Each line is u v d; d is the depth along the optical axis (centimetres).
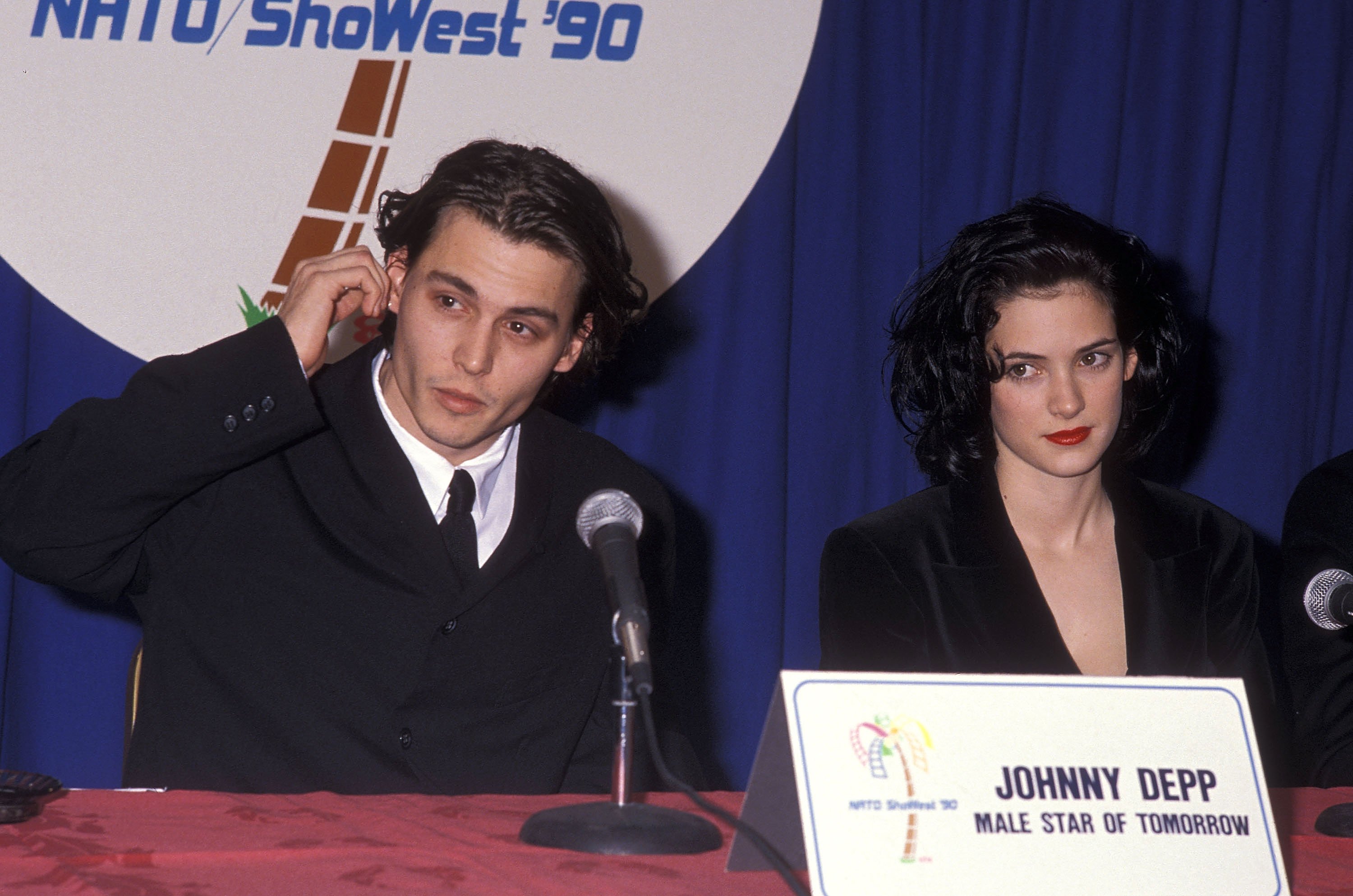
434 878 171
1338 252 570
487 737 300
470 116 442
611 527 203
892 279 500
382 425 306
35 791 201
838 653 331
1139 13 538
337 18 434
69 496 280
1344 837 215
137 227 420
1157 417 349
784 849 185
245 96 428
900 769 174
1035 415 318
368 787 291
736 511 479
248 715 293
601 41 450
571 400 474
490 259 275
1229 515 355
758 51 462
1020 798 176
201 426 277
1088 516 341
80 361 434
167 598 301
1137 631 330
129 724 305
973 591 328
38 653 433
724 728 475
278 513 301
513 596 307
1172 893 176
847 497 499
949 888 169
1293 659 360
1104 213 522
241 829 195
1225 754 187
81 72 415
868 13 501
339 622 296
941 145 511
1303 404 559
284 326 286
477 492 307
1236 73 555
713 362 479
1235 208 558
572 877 175
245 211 428
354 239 435
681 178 456
